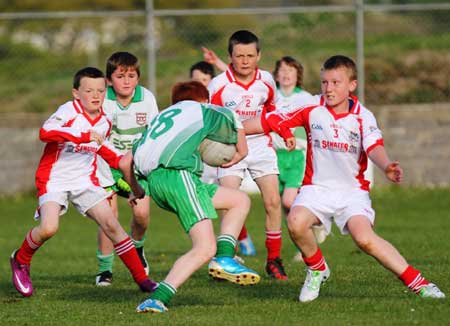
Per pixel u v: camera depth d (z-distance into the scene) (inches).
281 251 1027.9
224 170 830.5
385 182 1555.1
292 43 1801.2
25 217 1409.9
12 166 1562.5
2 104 1796.3
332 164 629.0
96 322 583.8
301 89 959.6
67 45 2295.8
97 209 700.0
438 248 978.1
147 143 605.0
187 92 640.4
